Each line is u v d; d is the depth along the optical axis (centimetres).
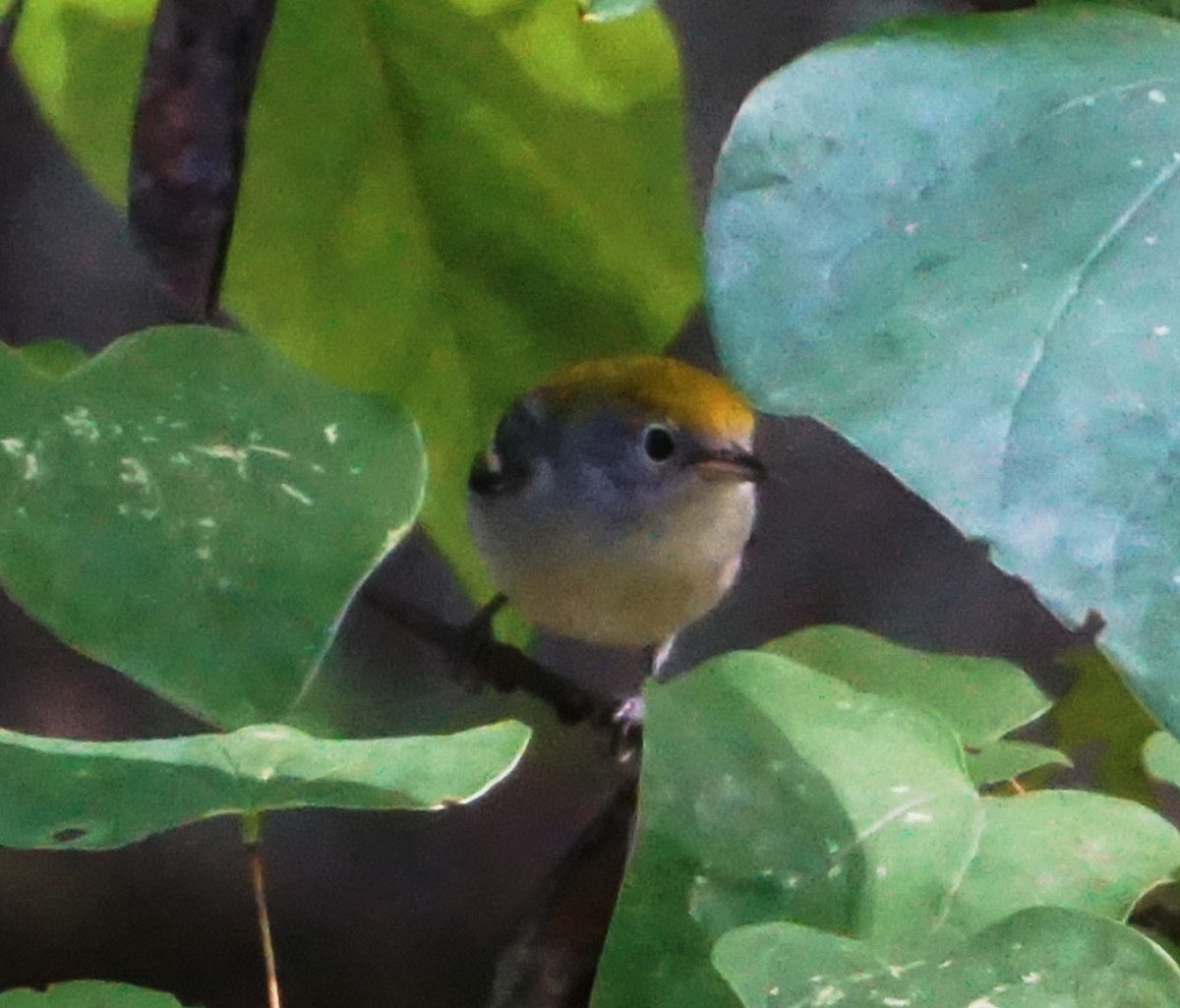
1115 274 252
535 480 336
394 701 338
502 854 344
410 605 334
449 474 330
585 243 329
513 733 273
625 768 333
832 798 299
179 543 295
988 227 257
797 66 267
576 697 333
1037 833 303
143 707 344
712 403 336
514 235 329
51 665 344
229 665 288
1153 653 233
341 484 303
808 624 344
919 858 294
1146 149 263
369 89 329
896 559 343
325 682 332
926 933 282
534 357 329
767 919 287
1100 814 310
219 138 328
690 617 338
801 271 254
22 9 328
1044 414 243
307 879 345
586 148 329
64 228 340
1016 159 262
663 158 329
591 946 327
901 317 250
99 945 344
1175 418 242
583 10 326
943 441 243
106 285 340
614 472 336
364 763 266
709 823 295
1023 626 342
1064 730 329
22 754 262
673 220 329
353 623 338
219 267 328
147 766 264
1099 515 238
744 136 261
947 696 327
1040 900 293
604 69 328
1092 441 241
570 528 336
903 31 275
